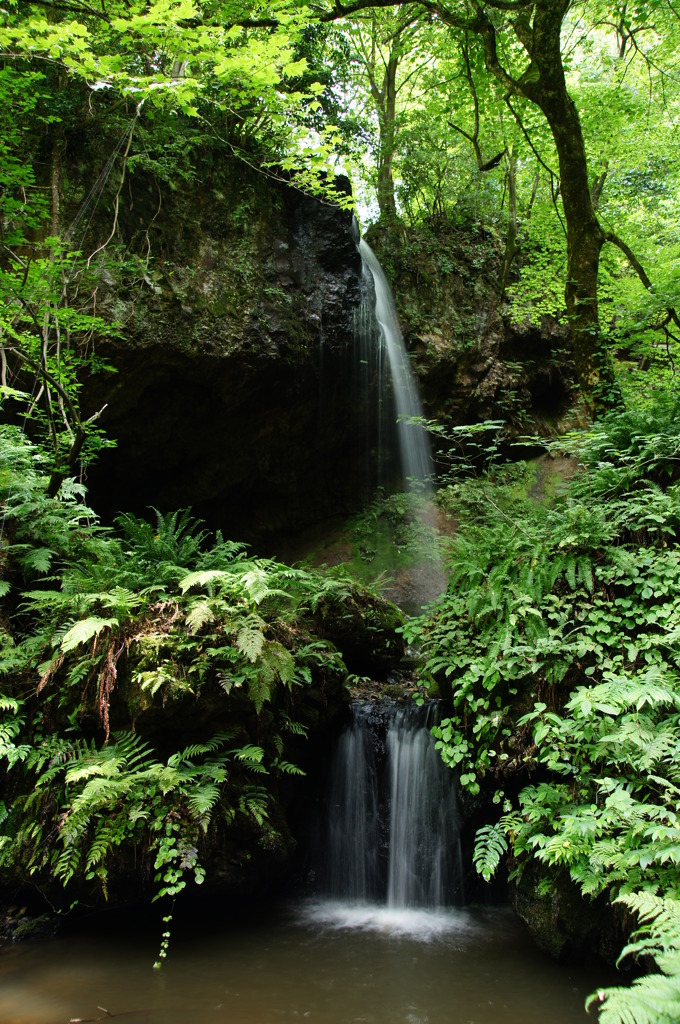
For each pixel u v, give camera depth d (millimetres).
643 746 3988
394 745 6176
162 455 11078
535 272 13539
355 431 13211
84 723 5082
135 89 5477
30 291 5609
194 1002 4121
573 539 5289
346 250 11867
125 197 9602
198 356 10047
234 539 12609
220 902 5520
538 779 5004
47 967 4535
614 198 14719
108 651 5012
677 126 13555
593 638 5066
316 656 5922
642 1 10555
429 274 14453
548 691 4996
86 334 8562
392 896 5934
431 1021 3945
